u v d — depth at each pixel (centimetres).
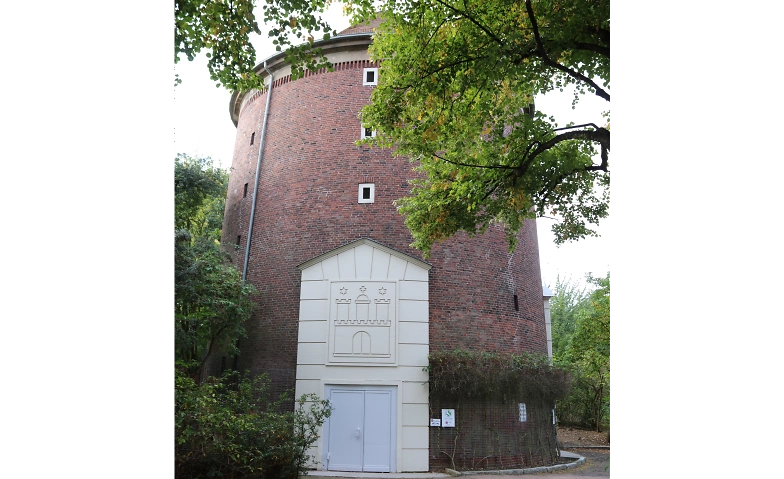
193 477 1163
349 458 1861
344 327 1962
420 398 1897
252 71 1205
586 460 2370
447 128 1309
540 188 1373
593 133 1218
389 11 1212
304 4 1125
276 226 2230
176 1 1042
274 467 1298
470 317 2039
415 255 2069
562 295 6094
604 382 3816
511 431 1930
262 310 2138
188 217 2578
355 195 2150
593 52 1116
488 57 1123
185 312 1886
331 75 2309
